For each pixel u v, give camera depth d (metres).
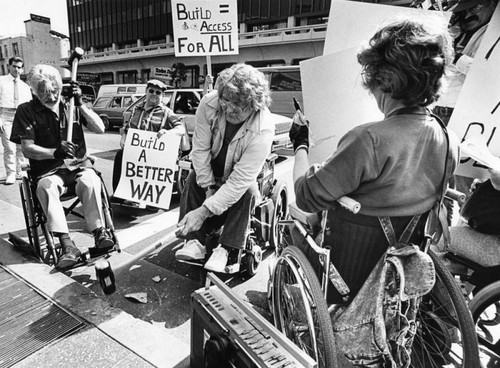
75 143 2.91
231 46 3.27
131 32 41.81
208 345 1.50
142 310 2.31
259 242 2.87
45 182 2.61
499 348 1.80
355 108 1.76
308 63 1.79
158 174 3.39
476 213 1.79
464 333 1.38
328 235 1.47
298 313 1.62
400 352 1.43
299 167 1.51
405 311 1.42
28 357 1.74
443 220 1.53
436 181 1.30
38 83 2.64
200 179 2.49
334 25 1.78
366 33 1.73
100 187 2.77
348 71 1.73
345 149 1.23
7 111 4.85
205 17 3.22
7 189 4.76
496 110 1.86
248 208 2.43
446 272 1.50
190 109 7.75
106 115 12.86
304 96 1.83
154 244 2.12
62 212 2.67
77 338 1.87
